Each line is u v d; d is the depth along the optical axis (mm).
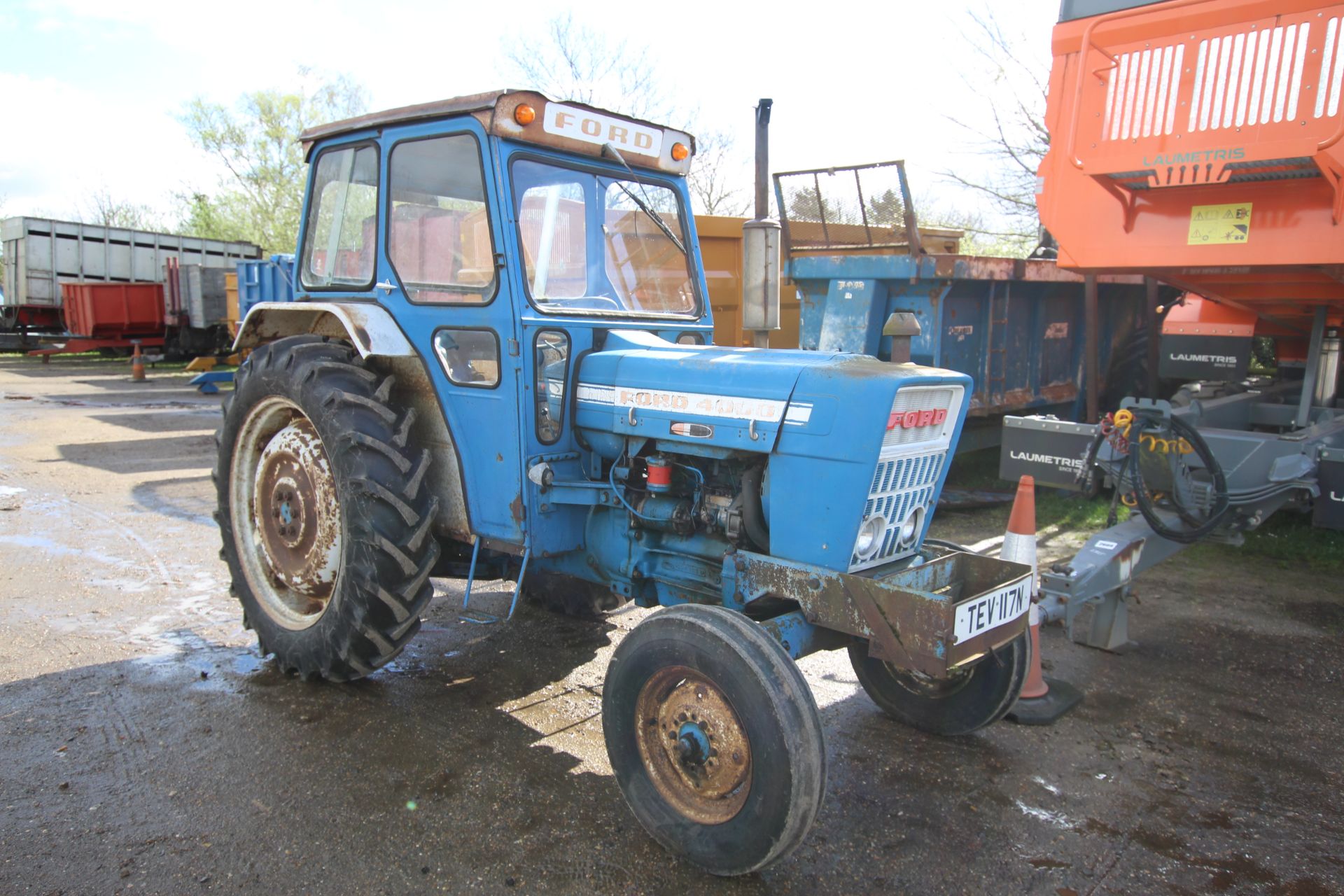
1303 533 5785
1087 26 4332
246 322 3896
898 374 2561
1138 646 4113
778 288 3512
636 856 2510
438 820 2656
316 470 3447
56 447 9023
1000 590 2523
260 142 30344
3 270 21844
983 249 15070
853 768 3033
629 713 2578
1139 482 4012
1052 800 2846
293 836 2561
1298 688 3680
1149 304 6520
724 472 2941
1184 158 4094
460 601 4664
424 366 3295
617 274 3445
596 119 3201
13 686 3510
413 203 3273
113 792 2768
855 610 2484
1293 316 5512
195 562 5184
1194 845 2609
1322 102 3674
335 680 3473
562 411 3148
